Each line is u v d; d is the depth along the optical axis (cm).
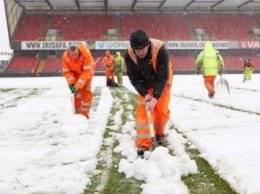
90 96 594
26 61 3906
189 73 3909
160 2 4144
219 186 260
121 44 3981
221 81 1041
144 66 358
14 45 3919
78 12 4412
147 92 364
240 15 4609
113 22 4347
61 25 4250
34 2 4100
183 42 4066
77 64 575
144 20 4416
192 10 4556
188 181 272
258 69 3978
